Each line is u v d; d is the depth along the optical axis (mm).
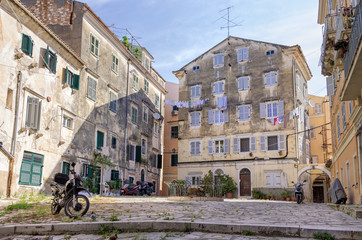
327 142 39062
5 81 15500
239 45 35500
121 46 29250
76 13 23969
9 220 8109
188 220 7719
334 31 15492
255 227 6648
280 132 31750
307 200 31453
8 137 15547
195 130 36156
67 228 7020
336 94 21672
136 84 32969
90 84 24219
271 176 31359
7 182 15336
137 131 32625
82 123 23000
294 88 32219
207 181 30859
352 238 6051
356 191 15828
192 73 37688
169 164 41219
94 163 23797
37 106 17672
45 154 18609
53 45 19656
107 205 12562
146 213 9625
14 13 16031
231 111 34562
